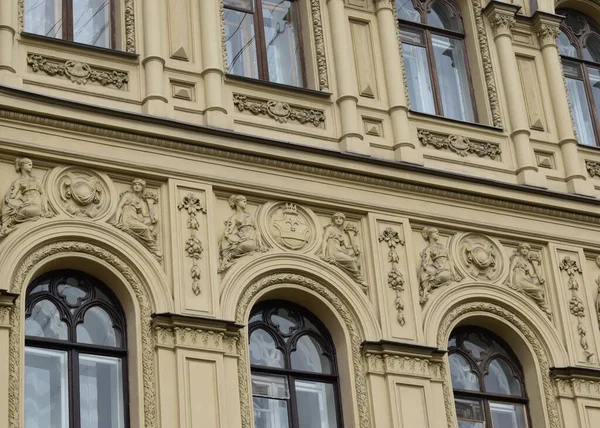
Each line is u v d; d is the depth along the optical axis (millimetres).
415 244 28672
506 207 29969
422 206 29016
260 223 27188
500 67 32094
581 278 30062
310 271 27188
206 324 25531
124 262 25672
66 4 28062
